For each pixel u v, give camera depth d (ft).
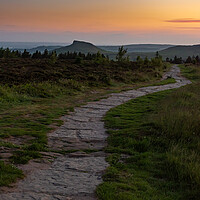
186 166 18.47
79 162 20.16
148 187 16.03
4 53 185.78
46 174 17.25
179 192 15.94
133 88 76.64
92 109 44.98
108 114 40.32
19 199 13.19
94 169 18.62
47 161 19.84
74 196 14.08
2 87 55.36
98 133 29.81
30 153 20.61
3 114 37.63
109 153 22.93
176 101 46.91
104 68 121.19
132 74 104.68
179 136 26.25
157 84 87.76
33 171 17.60
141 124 31.42
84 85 72.79
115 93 65.67
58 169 18.39
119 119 36.58
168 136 26.40
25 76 75.92
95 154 22.65
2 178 15.43
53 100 51.88
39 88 58.49
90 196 14.20
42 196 13.78
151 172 18.84
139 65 151.74
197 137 26.30
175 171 18.44
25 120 34.53
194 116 30.91
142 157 21.36
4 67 97.55
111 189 14.88
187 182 17.11
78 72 96.58
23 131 28.27
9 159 19.13
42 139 25.79
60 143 25.63
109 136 28.02
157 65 164.45
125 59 166.40
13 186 14.85
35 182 15.75
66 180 16.37
